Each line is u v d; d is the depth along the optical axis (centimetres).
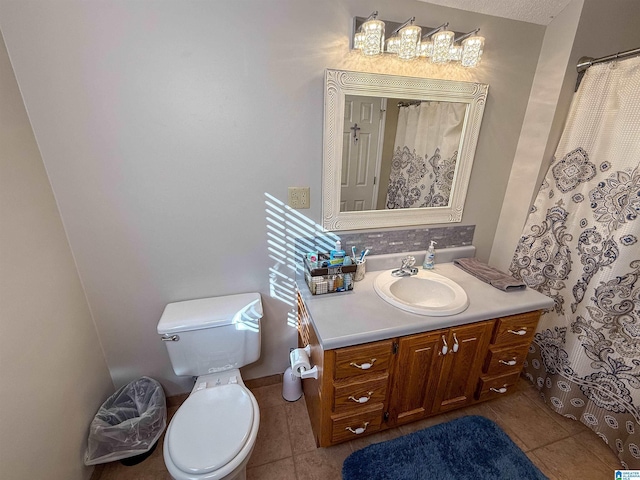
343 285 135
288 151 129
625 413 129
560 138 147
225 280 143
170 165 118
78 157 108
